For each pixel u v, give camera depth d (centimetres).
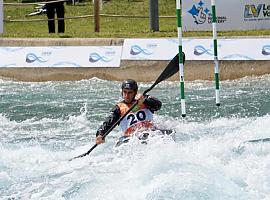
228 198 2131
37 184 2420
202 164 2427
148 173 2358
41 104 4088
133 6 7888
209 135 3061
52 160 2767
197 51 4706
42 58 4869
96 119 3688
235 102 3975
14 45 4991
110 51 4831
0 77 4866
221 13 5225
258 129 3159
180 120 3541
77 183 2384
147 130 2822
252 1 5241
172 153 2541
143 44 4809
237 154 2580
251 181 2272
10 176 2528
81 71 4791
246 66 4641
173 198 2136
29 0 8525
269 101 3972
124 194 2216
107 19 7231
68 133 3356
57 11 5750
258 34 5003
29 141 3177
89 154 2814
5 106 4044
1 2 5484
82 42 4909
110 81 4741
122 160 2602
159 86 4566
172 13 7538
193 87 4503
